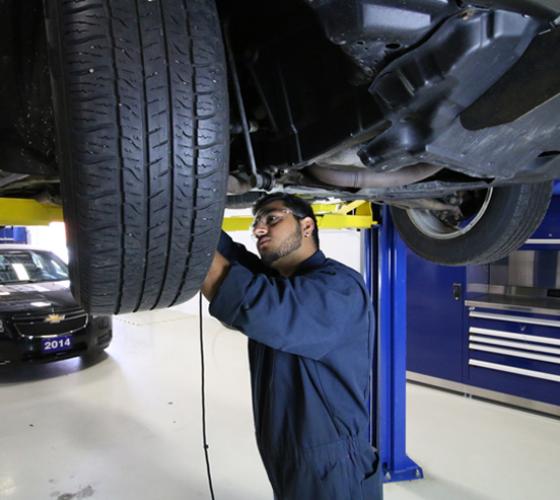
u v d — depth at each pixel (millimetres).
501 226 1866
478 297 3434
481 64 714
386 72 766
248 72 1115
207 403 3283
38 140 1003
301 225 1199
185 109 717
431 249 2172
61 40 673
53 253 5012
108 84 672
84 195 700
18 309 3602
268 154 1121
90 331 3934
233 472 2373
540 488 2250
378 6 651
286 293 944
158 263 790
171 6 719
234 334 5457
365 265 2471
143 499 2133
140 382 3721
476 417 3102
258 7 945
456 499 2166
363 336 1134
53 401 3309
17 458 2490
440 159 896
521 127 884
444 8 657
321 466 1056
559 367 3045
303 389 1083
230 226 1865
